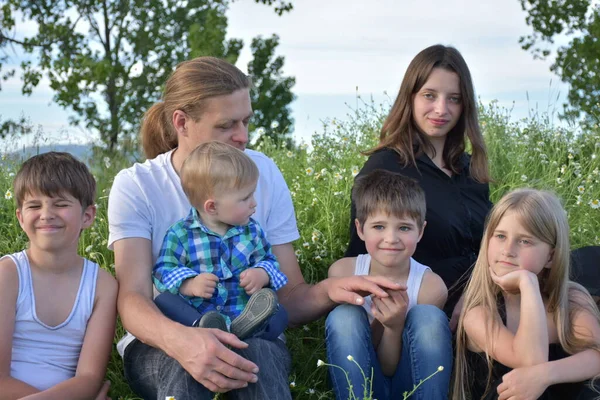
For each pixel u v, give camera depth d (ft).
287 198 12.07
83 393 9.81
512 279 10.37
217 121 11.03
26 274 10.11
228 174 10.29
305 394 11.62
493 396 10.27
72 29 60.80
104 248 14.87
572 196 17.94
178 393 9.36
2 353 9.70
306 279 14.33
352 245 12.57
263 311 9.65
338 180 16.81
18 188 10.05
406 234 11.18
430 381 10.32
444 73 12.94
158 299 10.29
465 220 12.81
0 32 58.03
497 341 10.36
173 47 62.69
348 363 10.45
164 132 11.95
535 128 22.50
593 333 10.37
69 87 56.85
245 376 9.30
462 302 11.64
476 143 13.42
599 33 41.52
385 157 13.19
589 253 12.19
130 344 10.48
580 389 10.12
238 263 10.55
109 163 21.04
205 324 9.55
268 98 64.18
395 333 10.85
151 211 11.01
